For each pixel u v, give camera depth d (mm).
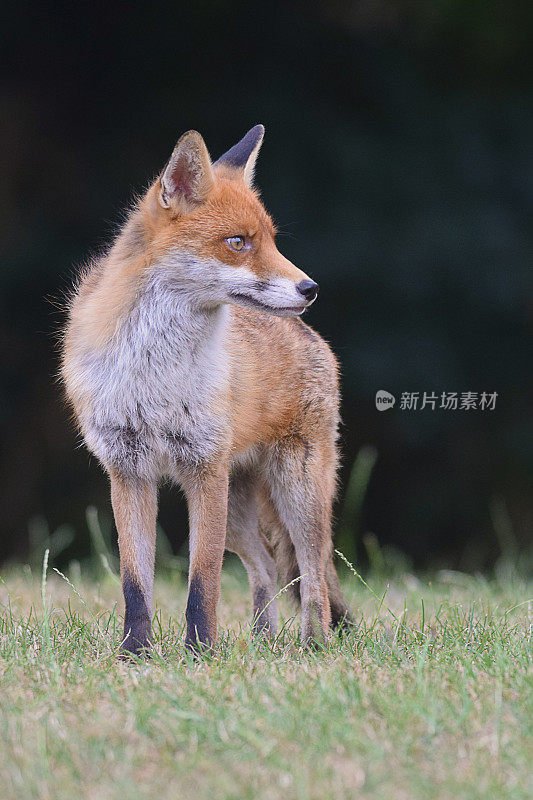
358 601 9781
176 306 6934
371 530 18516
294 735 4824
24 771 4434
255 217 6973
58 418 17438
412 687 5566
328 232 16656
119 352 6953
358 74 18062
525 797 4238
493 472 18484
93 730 4871
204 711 5207
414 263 16719
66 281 16578
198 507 7125
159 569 13102
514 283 17016
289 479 8203
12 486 17484
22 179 17734
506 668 5938
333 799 4191
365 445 17953
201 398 7031
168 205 6898
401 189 17219
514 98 18797
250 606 9320
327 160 17234
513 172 17672
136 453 7105
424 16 18516
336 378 8742
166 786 4320
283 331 8227
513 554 17031
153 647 6758
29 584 10344
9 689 5641
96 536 10883
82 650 6789
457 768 4531
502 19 18656
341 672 5930
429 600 9719
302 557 8156
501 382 17953
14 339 17062
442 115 18062
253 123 17422
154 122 17734
